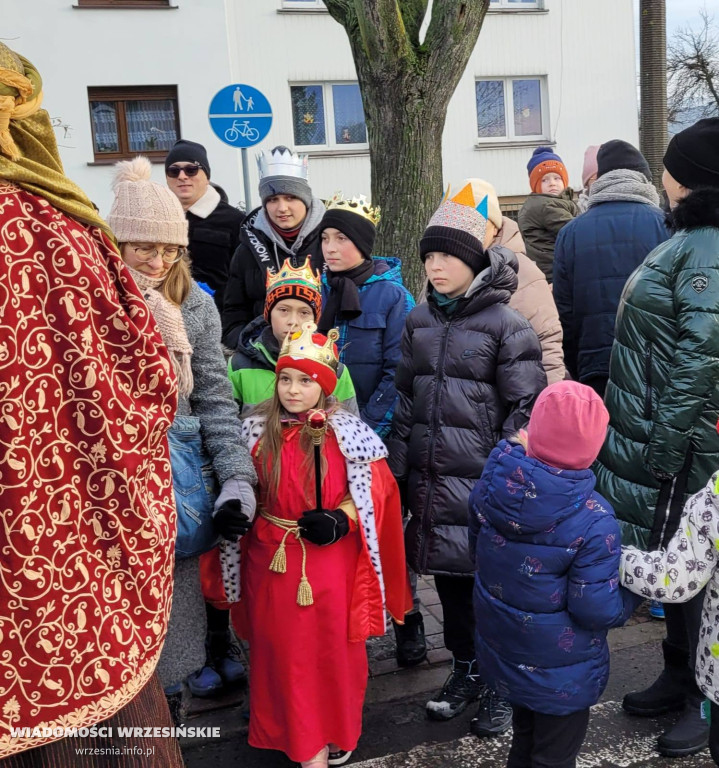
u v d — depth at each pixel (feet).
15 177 4.43
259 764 9.19
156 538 4.80
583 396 7.10
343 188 48.78
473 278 9.89
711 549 7.13
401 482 10.50
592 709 9.86
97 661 4.55
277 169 12.46
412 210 18.35
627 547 7.55
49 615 4.39
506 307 9.81
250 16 45.93
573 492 7.11
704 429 9.16
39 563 4.34
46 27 40.65
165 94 43.04
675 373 9.05
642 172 13.74
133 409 4.70
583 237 13.51
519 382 9.49
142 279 8.19
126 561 4.69
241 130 22.26
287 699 8.50
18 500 4.26
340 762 8.98
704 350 8.91
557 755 7.59
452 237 9.64
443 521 9.75
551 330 11.31
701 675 7.43
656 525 9.53
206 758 9.34
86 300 4.54
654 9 46.34
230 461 8.42
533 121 52.60
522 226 17.39
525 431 7.90
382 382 11.00
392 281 11.35
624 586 7.38
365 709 10.14
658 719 9.62
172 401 4.96
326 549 8.68
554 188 19.71
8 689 4.33
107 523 4.62
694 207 9.13
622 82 53.01
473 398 9.71
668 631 9.56
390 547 9.66
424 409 9.91
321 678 8.59
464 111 50.37
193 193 15.61
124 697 4.68
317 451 8.59
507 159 51.60
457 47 17.76
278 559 8.53
